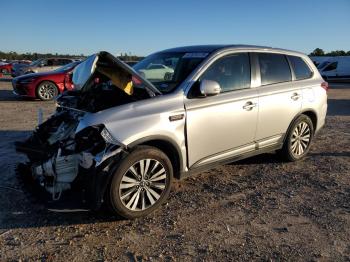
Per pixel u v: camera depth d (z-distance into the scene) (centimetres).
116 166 392
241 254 353
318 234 390
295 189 511
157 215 430
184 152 449
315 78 649
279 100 563
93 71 429
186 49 541
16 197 469
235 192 498
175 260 343
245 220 420
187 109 444
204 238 381
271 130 562
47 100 1424
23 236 381
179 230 397
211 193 493
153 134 412
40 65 2230
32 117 1020
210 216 429
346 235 388
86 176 397
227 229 400
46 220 414
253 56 542
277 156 630
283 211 443
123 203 405
